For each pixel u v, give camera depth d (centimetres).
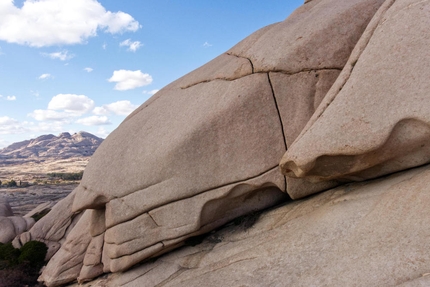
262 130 677
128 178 752
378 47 516
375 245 434
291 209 673
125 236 753
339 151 509
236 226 743
